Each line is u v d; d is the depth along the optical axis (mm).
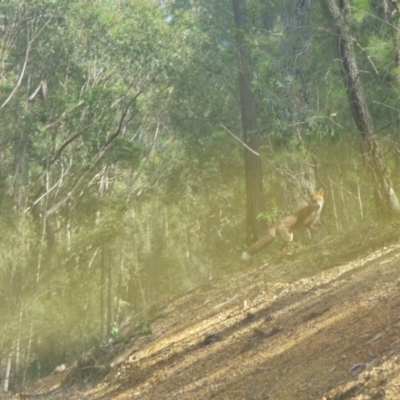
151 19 32969
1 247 18703
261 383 6609
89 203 31734
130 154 33562
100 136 32750
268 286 11195
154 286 38844
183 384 8102
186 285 37844
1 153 28766
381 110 14680
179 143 40094
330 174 17516
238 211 38750
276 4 20031
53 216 30688
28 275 19188
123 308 38000
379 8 14961
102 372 11102
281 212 16609
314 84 16641
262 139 22203
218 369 7883
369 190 17266
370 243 11211
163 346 10492
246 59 21250
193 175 39719
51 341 21188
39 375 20812
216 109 36094
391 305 6797
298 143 15453
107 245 32094
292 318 8289
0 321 18188
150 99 36906
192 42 34844
